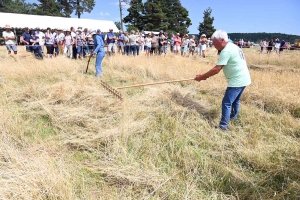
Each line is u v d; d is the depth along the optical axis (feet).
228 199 7.54
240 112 14.14
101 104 14.08
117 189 7.99
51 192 7.07
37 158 8.74
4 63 24.31
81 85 17.35
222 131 12.08
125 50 41.55
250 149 10.20
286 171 8.23
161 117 12.98
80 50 36.91
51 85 17.42
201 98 17.12
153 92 16.60
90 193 7.72
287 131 11.91
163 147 10.33
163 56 36.14
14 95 15.93
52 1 172.65
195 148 10.47
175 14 194.08
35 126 12.25
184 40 48.19
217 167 8.93
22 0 175.52
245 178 8.32
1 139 10.08
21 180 7.41
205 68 26.58
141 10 167.63
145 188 7.91
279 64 43.98
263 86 18.13
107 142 10.59
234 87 11.66
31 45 33.60
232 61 11.33
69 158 9.54
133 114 13.14
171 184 8.13
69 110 13.43
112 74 23.97
